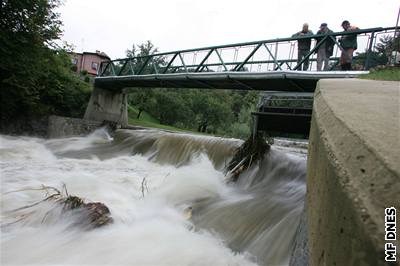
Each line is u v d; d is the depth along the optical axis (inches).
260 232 238.5
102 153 621.6
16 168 424.8
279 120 508.4
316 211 85.9
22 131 702.5
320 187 85.4
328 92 148.3
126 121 982.4
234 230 248.4
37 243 201.9
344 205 61.6
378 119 93.0
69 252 193.8
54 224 226.5
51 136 732.0
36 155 550.3
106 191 333.1
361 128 81.9
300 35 473.4
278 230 232.1
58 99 815.7
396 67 356.5
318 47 438.9
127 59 793.6
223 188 365.7
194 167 455.5
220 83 597.6
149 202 305.0
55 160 522.0
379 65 387.9
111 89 914.1
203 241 227.0
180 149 560.1
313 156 109.6
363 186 59.6
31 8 680.4
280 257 205.2
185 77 617.0
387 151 65.9
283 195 321.1
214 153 505.0
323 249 72.1
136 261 188.7
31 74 685.3
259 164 395.2
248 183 376.8
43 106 761.6
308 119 478.6
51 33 724.7
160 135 634.8
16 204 267.7
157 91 1838.1
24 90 680.4
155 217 267.6
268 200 305.6
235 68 547.5
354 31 402.9
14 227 221.5
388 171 58.8
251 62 528.1
